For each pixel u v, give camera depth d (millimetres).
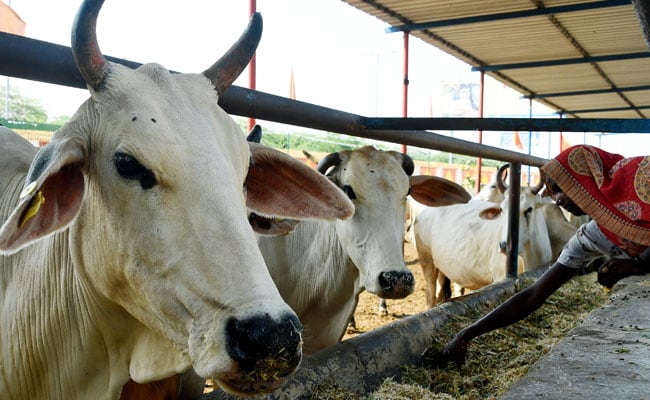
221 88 2029
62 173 1803
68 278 2082
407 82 10391
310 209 2320
